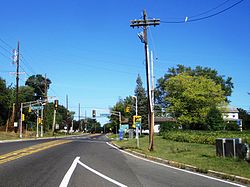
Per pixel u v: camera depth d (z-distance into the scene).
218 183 12.53
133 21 29.22
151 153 25.55
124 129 68.88
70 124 156.25
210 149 26.38
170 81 63.38
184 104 61.12
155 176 14.11
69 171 14.65
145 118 97.81
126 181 12.43
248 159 18.05
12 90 95.31
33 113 101.88
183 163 18.03
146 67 29.42
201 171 15.59
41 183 11.48
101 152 27.62
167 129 66.06
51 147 31.34
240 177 13.12
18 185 11.02
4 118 84.19
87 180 12.34
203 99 59.59
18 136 64.75
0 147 30.06
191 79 63.97
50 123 113.94
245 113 110.94
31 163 17.50
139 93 106.06
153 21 29.05
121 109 112.38
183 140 39.66
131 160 21.61
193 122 61.31
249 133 37.22
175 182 12.55
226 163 17.28
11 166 16.03
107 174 14.13
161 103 89.94
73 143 41.31
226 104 63.78
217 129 58.66
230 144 19.67
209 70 89.38
